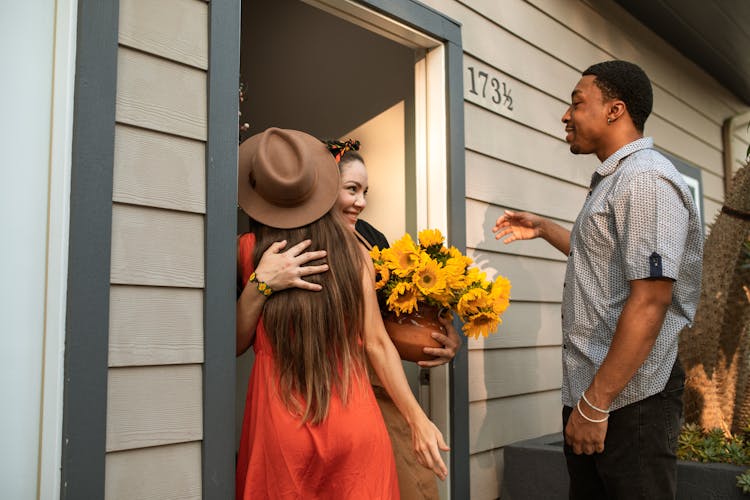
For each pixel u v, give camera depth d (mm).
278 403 1440
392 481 1464
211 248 1532
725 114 5230
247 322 1520
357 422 1433
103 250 1357
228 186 1581
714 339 2570
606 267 1612
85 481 1296
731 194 2674
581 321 1649
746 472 1924
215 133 1573
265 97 3506
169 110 1515
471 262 1858
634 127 1758
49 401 1300
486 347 2574
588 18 3521
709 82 4969
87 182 1348
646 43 4125
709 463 2088
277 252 1521
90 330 1325
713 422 2512
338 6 2129
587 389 1527
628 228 1515
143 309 1430
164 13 1531
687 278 1619
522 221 2316
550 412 2926
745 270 2637
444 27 2436
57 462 1282
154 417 1420
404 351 1858
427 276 1778
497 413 2602
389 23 2266
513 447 2441
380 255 1825
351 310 1512
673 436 1562
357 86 2988
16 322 1323
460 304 1794
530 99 2963
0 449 1287
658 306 1457
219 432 1505
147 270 1439
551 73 3137
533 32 3043
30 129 1366
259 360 1511
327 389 1433
